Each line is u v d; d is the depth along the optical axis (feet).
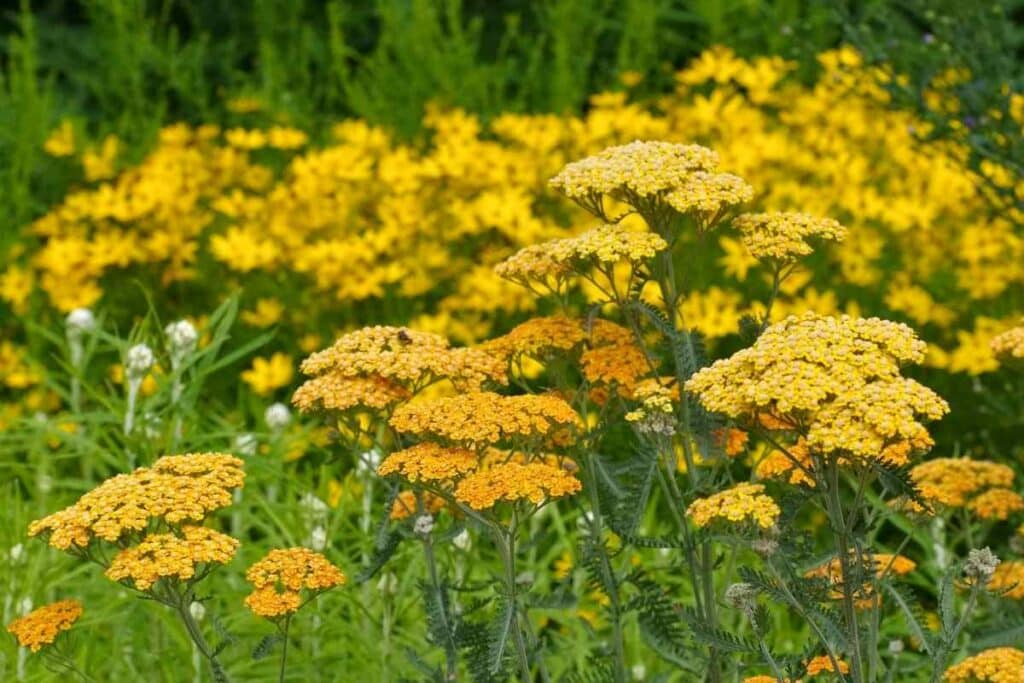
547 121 32.73
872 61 24.88
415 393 15.71
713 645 13.91
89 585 20.56
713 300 26.91
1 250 32.17
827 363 12.89
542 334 15.96
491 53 40.63
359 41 41.29
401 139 34.65
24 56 35.24
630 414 14.79
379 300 29.94
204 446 22.30
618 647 15.84
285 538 20.77
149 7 41.73
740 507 13.29
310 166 30.68
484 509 14.23
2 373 28.71
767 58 36.45
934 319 28.17
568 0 36.45
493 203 28.27
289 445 22.17
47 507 22.33
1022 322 17.69
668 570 21.91
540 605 15.66
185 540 13.80
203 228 32.07
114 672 19.08
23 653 18.10
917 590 24.64
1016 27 31.37
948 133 23.38
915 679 19.94
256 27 40.81
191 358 21.34
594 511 15.75
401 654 19.27
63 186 34.96
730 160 30.09
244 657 19.24
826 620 13.44
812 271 28.91
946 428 26.89
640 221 28.73
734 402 12.93
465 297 28.73
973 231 28.71
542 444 15.28
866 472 13.28
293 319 29.71
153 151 34.60
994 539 24.93
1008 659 14.78
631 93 36.22
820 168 30.63
